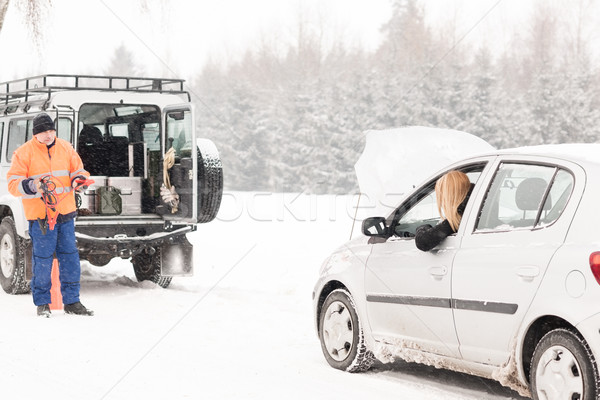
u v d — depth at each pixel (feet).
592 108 183.62
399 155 38.42
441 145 37.88
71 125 38.91
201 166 41.37
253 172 211.20
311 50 269.44
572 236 17.70
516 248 18.88
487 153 21.29
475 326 19.66
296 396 20.94
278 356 26.08
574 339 17.06
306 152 195.52
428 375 23.63
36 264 33.37
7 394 21.02
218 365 24.56
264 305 36.04
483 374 19.95
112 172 42.22
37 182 32.86
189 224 41.60
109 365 24.36
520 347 18.39
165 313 34.06
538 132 180.34
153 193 42.22
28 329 30.35
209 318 32.89
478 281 19.58
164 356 25.72
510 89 213.46
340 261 24.99
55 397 20.68
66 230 33.91
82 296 39.09
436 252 21.20
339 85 197.47
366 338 23.59
